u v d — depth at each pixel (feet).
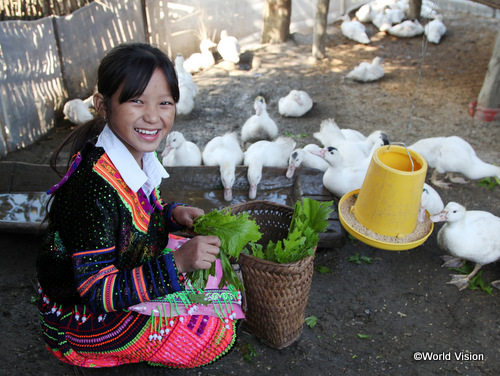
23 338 9.04
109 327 6.22
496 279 11.21
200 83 23.54
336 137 16.11
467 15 33.09
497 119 19.88
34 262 11.13
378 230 9.30
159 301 6.35
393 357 8.99
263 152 15.15
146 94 5.14
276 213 9.63
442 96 22.38
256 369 8.48
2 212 12.17
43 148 17.89
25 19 18.53
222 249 6.77
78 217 5.35
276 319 8.35
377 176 8.95
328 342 9.26
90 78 21.45
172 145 14.26
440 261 11.84
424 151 14.93
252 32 29.37
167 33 25.22
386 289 10.85
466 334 9.60
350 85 23.67
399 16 31.22
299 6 30.17
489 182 15.46
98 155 5.45
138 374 7.47
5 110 16.83
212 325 6.66
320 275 11.21
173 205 7.33
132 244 5.96
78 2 20.45
